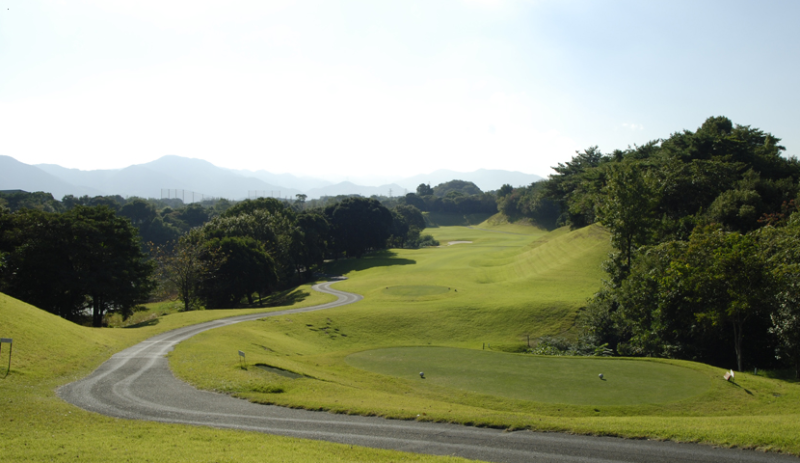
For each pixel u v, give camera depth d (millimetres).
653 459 14586
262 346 40406
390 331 54500
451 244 173750
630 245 56781
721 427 16812
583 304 58031
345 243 134625
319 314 57000
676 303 42219
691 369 30125
